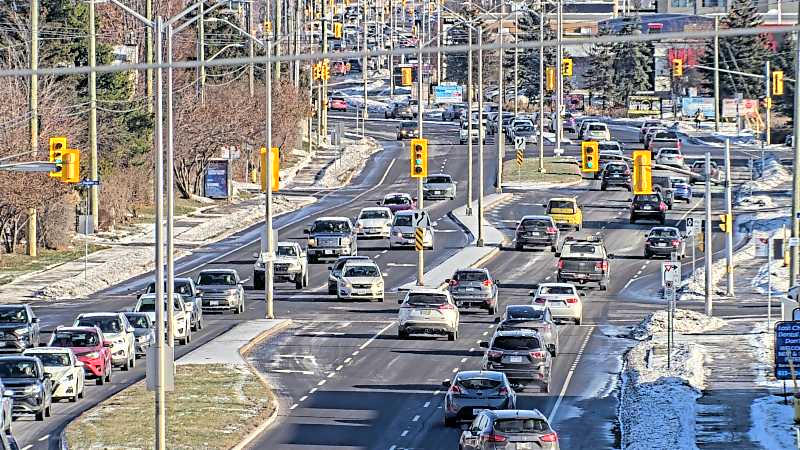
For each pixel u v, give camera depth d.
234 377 133.12
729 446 103.56
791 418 114.00
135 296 193.00
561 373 140.12
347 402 124.31
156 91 100.50
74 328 134.88
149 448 101.75
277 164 198.25
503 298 192.62
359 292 189.38
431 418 116.81
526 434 91.19
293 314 179.25
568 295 172.75
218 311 180.38
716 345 154.88
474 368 141.12
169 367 96.56
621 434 110.44
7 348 142.38
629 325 172.62
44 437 107.31
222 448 102.75
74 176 167.38
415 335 162.88
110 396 125.88
